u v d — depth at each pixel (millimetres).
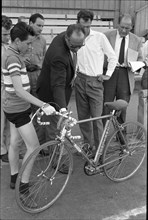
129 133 3301
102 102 3451
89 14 3088
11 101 2572
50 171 2736
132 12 7031
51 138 3215
